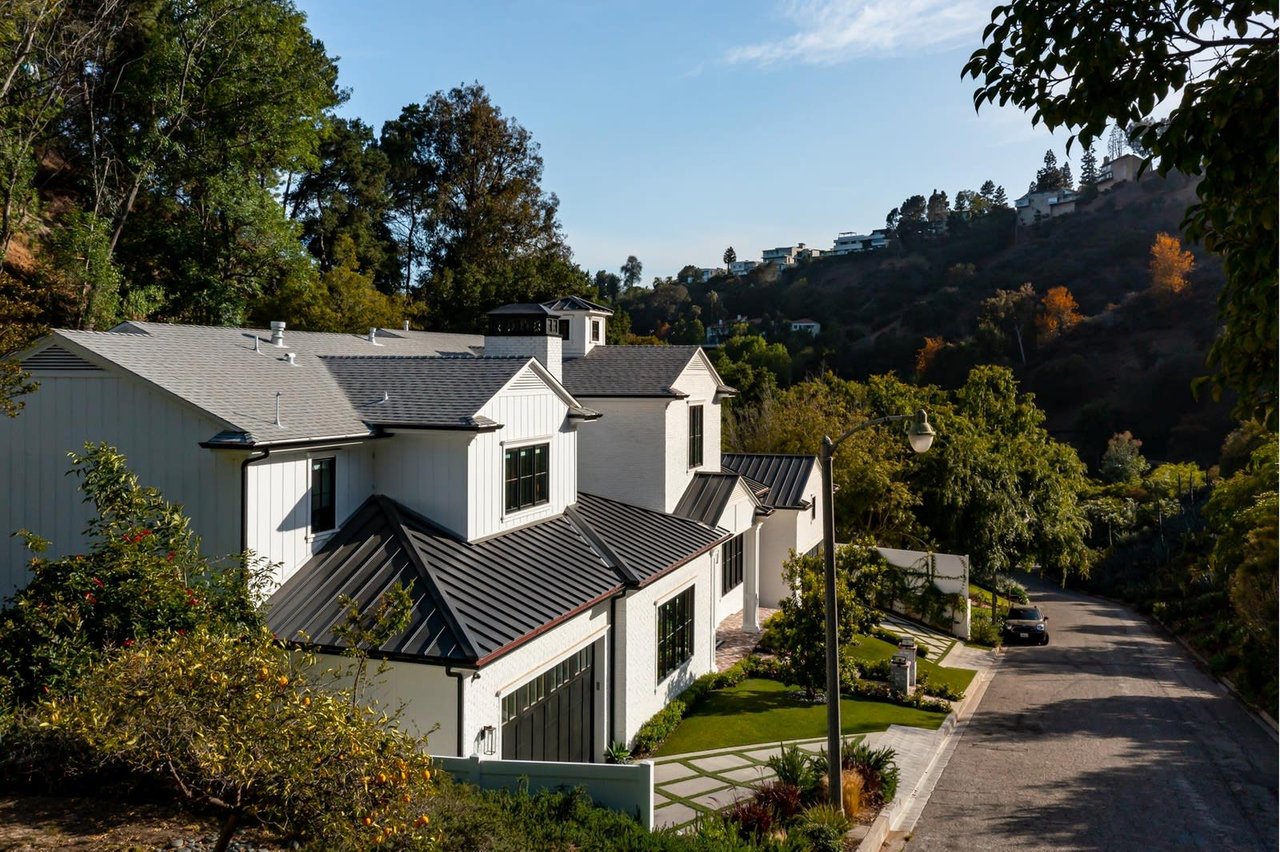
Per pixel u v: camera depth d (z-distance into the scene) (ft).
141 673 22.34
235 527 45.03
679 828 41.73
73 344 47.01
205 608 36.96
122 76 117.08
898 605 113.39
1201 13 20.71
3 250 96.89
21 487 48.60
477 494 53.16
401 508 53.47
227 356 56.13
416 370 59.67
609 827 34.35
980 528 125.18
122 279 111.45
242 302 124.77
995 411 177.68
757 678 73.92
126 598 35.37
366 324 136.56
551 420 61.67
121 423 47.06
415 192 203.00
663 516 72.02
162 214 123.75
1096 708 75.82
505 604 46.37
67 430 47.96
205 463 45.65
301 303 128.47
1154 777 55.57
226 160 121.90
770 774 50.24
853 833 42.80
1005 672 91.71
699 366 86.89
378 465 54.03
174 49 113.50
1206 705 78.69
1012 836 45.16
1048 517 135.74
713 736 57.98
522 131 208.64
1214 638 105.81
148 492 40.52
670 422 78.89
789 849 37.04
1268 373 20.26
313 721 21.59
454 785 35.55
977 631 109.60
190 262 120.26
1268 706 74.49
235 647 24.09
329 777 21.45
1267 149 18.29
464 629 42.04
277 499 46.73
